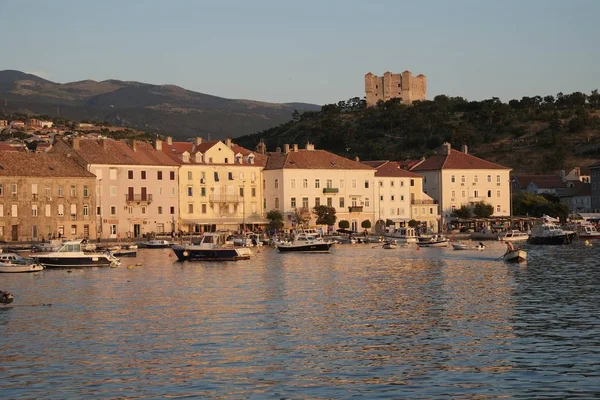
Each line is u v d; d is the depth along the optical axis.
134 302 83.62
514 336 62.22
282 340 62.00
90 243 159.75
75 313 76.19
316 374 52.06
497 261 134.12
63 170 182.00
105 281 105.31
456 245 173.25
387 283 99.25
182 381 50.78
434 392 47.88
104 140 195.12
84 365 54.75
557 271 112.88
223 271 118.81
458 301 81.44
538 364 53.47
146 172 195.25
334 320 70.56
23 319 72.75
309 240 162.75
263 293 90.12
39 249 150.75
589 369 52.00
